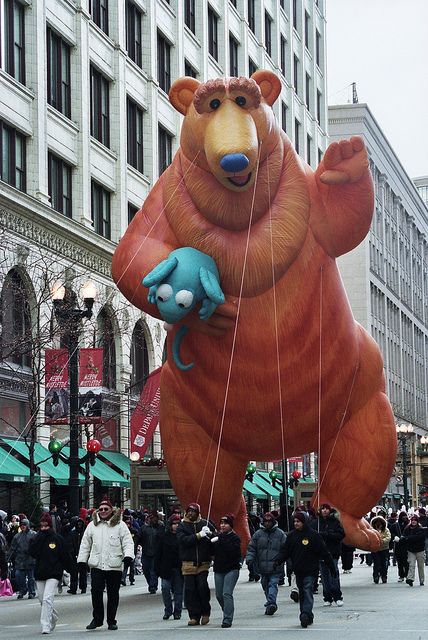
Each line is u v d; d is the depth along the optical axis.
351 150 16.73
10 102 33.56
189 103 16.92
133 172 43.25
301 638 13.12
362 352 18.06
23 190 34.69
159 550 16.78
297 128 66.06
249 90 15.84
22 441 32.75
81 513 25.75
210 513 18.30
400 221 98.25
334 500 18.19
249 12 58.06
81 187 38.47
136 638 13.62
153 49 45.25
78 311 24.94
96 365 25.97
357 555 35.44
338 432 17.98
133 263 16.58
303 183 16.75
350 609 17.27
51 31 37.34
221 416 17.30
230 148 15.08
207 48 51.25
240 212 16.27
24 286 31.84
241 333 16.61
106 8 41.94
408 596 20.22
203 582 15.44
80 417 25.98
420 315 107.69
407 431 54.25
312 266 16.83
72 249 36.38
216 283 16.06
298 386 16.92
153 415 31.77
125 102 42.69
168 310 15.91
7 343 27.22
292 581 25.41
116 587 15.02
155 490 31.56
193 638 13.43
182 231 16.39
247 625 15.11
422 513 31.20
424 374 109.06
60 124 37.19
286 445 17.70
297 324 16.69
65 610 19.05
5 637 14.55
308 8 70.06
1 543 22.67
